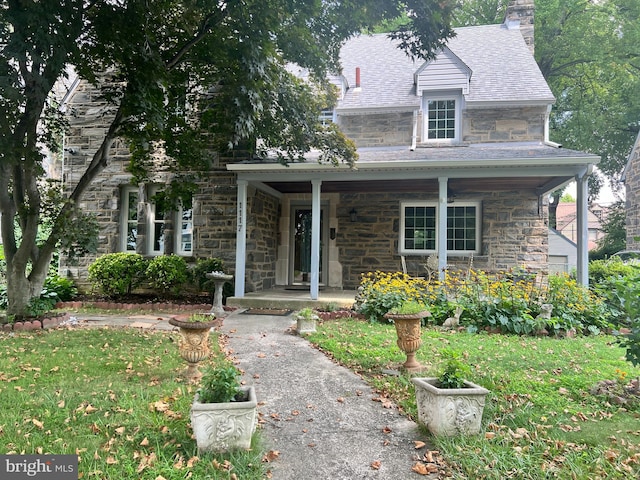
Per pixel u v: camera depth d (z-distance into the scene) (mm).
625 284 4305
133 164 8852
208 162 8766
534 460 2859
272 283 11906
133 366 4906
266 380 4613
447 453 2945
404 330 4844
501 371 4812
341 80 11531
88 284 10844
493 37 13297
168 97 8039
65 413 3490
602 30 18312
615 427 3424
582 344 6434
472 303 7695
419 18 6027
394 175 8953
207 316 4754
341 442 3207
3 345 5750
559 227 31250
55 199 7387
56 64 5273
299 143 8289
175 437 3102
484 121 10859
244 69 6527
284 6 6453
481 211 11125
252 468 2756
